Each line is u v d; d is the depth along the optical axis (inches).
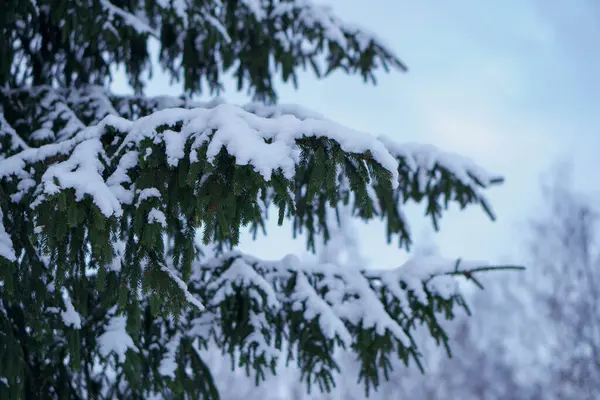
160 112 97.2
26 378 131.7
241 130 89.0
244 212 91.3
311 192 89.9
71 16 156.9
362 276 159.9
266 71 203.9
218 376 641.0
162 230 93.5
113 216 92.5
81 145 100.3
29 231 105.6
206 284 154.0
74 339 122.0
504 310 767.1
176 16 169.0
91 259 99.8
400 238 173.8
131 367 130.3
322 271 161.8
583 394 622.2
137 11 194.7
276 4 205.2
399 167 171.0
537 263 711.7
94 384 156.9
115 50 183.5
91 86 171.3
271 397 635.5
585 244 685.3
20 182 111.6
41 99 161.8
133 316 107.8
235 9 199.2
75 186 90.8
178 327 150.6
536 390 694.5
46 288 116.6
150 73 192.7
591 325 641.0
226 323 149.5
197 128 92.7
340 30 205.8
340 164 89.8
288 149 88.8
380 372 596.1
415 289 156.6
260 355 142.9
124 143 98.4
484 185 167.9
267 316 148.2
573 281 678.5
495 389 747.4
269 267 161.0
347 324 155.8
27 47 180.7
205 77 205.0
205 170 86.9
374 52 204.5
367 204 92.9
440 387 759.7
